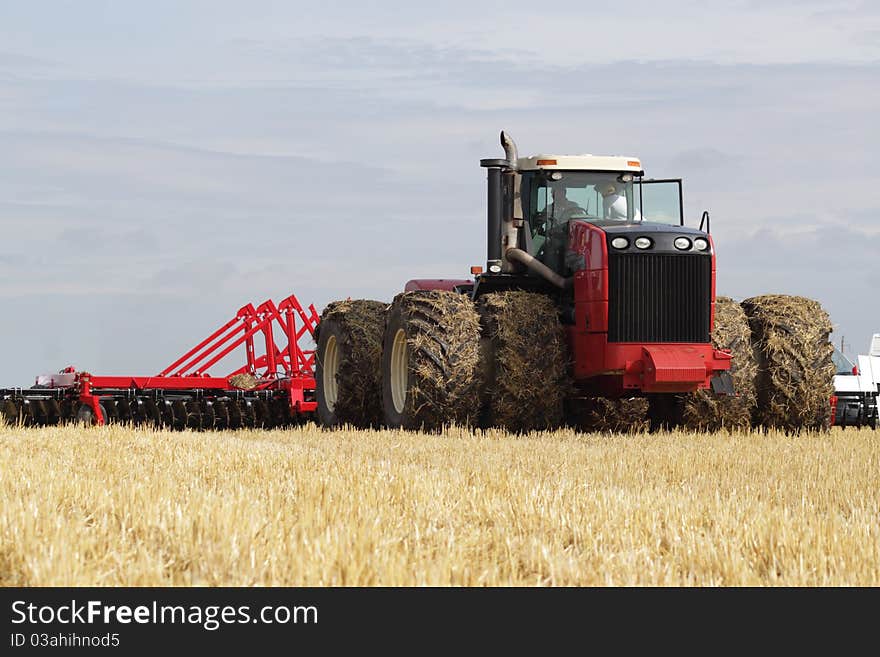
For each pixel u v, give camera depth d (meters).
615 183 39.88
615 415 40.22
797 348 40.03
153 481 19.98
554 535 15.51
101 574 12.52
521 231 40.12
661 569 13.54
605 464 26.42
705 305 37.00
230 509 15.70
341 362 44.97
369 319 45.31
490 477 21.48
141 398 48.09
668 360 36.16
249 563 12.87
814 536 15.09
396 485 19.72
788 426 40.31
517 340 37.84
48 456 26.31
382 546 13.84
